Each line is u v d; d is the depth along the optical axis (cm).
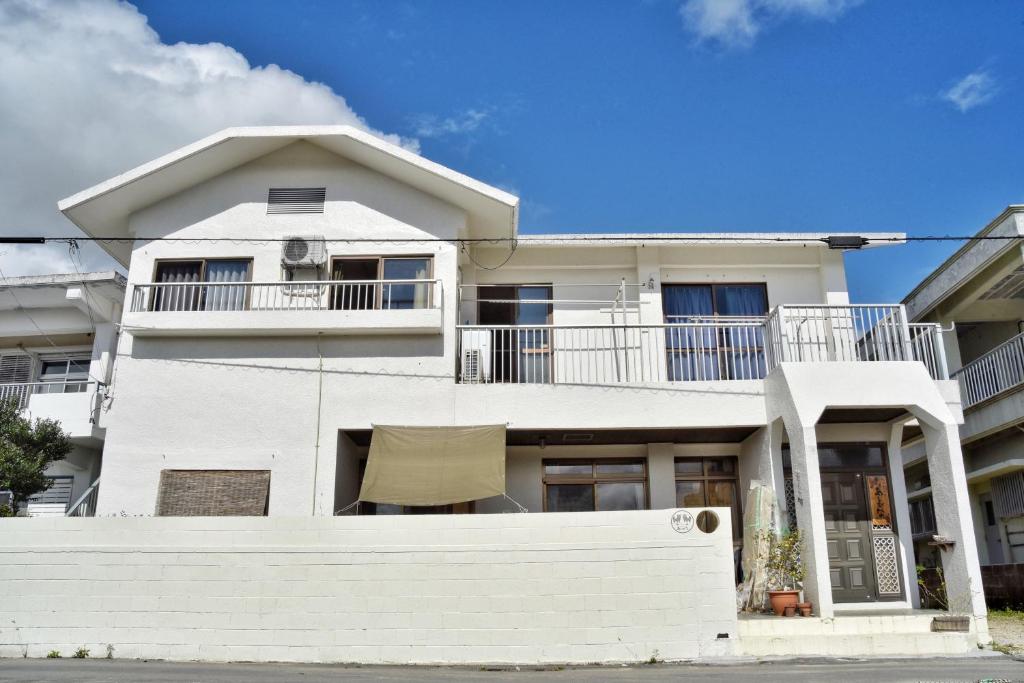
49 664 1064
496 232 1641
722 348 1656
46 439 1639
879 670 1022
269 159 1595
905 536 1455
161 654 1120
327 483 1406
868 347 1531
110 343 1872
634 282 1711
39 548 1162
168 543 1157
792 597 1252
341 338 1471
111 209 1555
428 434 1395
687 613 1123
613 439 1552
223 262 1554
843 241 1333
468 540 1143
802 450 1288
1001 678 957
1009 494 1877
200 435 1432
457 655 1106
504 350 1644
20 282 1812
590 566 1134
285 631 1120
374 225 1554
